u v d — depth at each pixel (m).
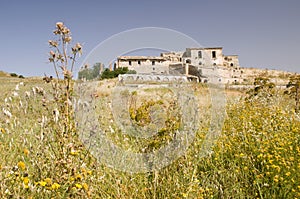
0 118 4.33
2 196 2.33
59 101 3.11
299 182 3.41
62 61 3.00
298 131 5.38
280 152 4.16
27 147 3.33
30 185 2.48
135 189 3.21
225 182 3.59
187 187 3.16
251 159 4.13
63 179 2.62
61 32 2.97
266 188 3.43
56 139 3.11
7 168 2.65
